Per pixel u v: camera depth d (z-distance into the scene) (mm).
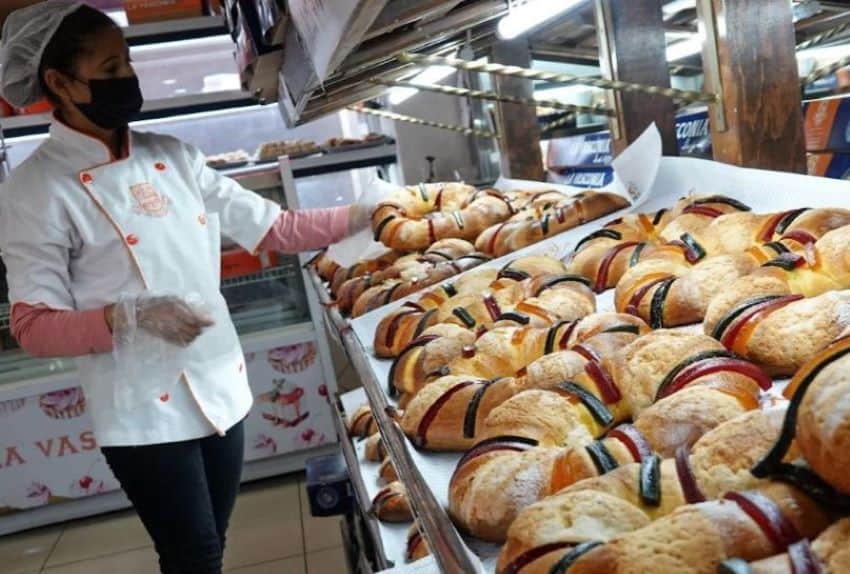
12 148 3764
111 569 2762
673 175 1449
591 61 2621
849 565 385
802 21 1910
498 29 1691
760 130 1286
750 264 912
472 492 606
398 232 1679
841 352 475
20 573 2836
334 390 3217
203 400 1577
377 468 1772
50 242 1443
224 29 3361
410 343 1012
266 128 4230
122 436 1490
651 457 543
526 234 1443
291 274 3281
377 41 1259
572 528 492
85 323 1371
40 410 3020
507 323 966
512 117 2465
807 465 460
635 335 805
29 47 1429
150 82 3629
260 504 3115
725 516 449
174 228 1581
